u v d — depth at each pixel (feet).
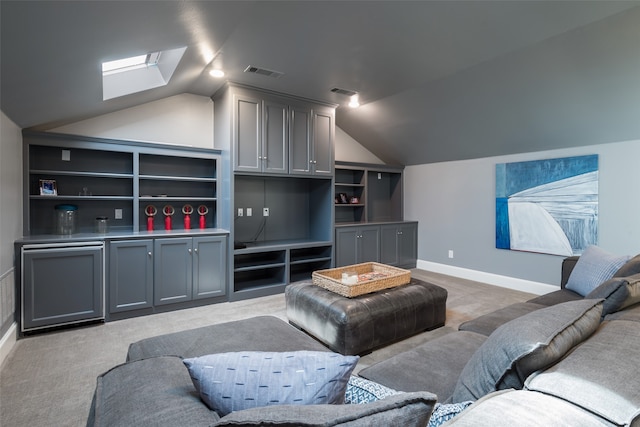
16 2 4.21
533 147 13.65
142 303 10.91
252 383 2.71
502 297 13.32
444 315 10.05
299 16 7.83
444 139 15.55
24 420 5.82
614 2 7.27
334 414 2.05
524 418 2.31
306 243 14.64
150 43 7.40
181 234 11.60
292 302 9.70
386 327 8.52
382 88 12.73
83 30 5.64
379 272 11.40
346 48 9.45
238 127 12.59
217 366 2.85
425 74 11.35
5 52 5.40
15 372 7.38
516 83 10.91
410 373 4.69
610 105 10.32
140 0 5.40
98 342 8.93
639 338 3.22
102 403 3.13
